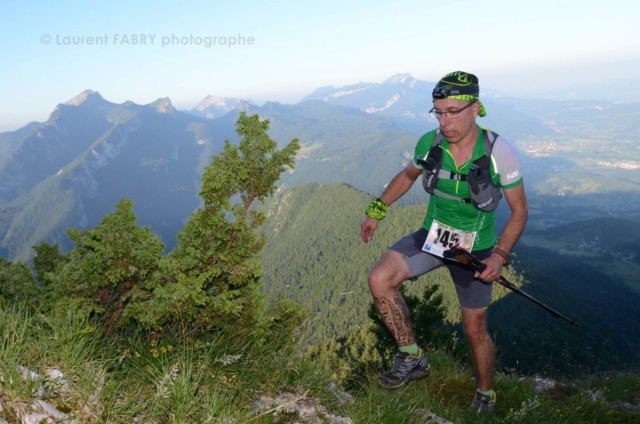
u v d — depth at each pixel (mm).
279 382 3348
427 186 3555
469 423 4227
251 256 3646
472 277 3740
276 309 3887
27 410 2121
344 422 3188
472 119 3326
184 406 2516
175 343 3193
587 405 5309
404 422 3465
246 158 3660
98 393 2414
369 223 3928
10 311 2865
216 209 3600
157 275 3439
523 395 5105
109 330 3227
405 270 3619
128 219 3449
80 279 3416
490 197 3383
